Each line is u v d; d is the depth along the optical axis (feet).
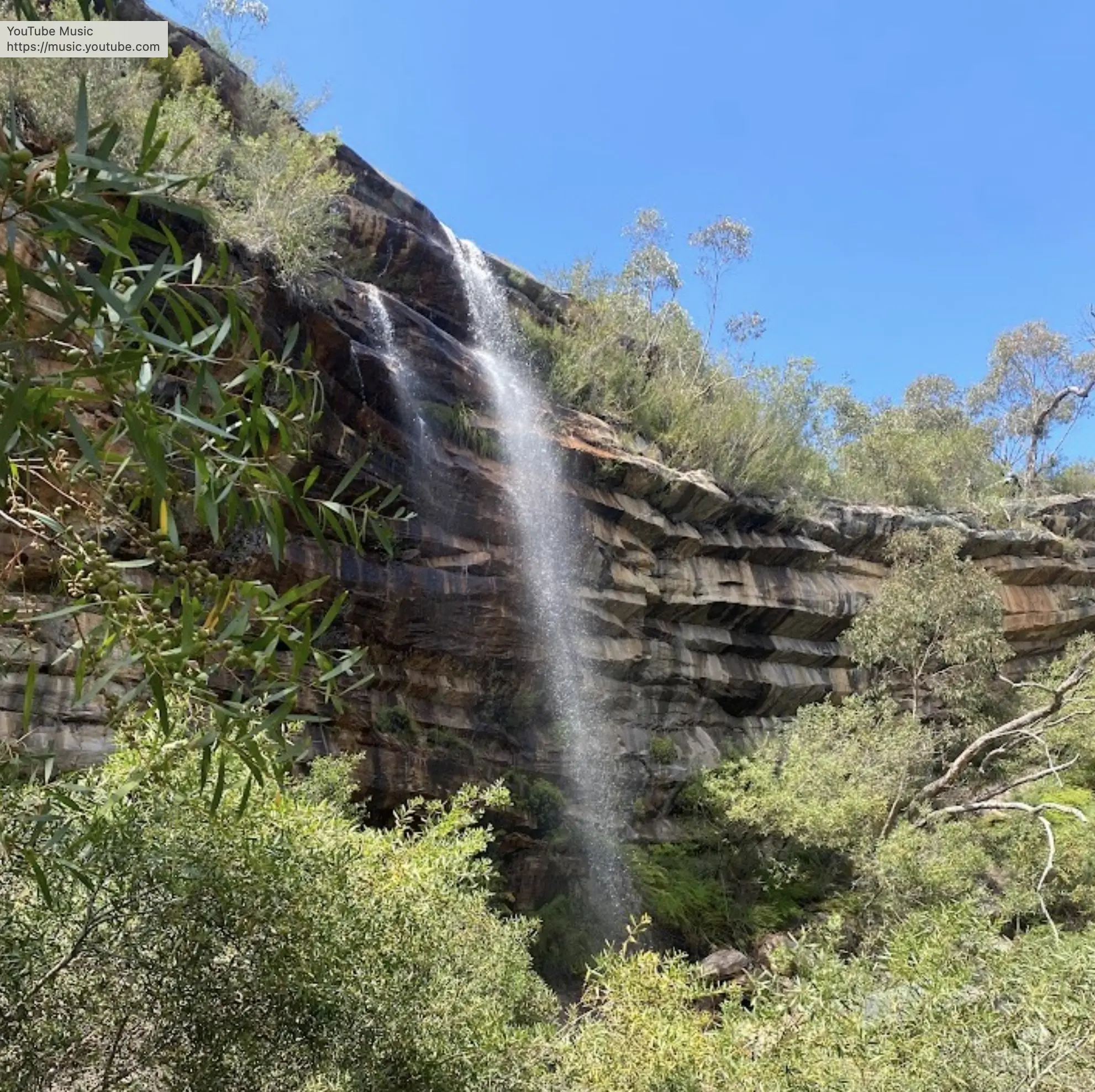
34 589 12.58
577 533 39.70
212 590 6.10
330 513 7.68
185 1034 9.89
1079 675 40.60
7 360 5.12
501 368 43.60
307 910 10.35
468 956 14.89
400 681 31.63
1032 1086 11.64
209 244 27.02
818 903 36.63
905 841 33.55
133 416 5.17
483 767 33.04
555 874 33.65
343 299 34.27
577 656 38.09
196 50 37.96
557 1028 14.96
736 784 39.32
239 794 10.50
